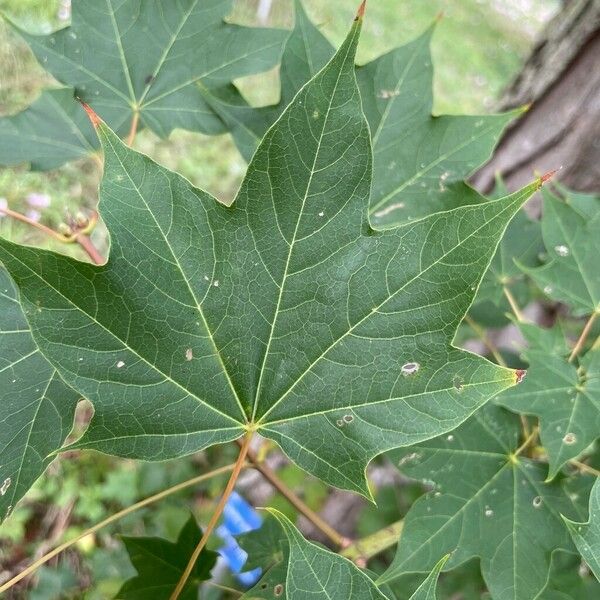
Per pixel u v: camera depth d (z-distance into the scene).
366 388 0.13
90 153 0.20
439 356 0.12
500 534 0.17
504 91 0.42
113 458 0.41
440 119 0.19
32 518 0.39
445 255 0.12
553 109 0.34
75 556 0.38
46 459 0.15
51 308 0.11
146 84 0.20
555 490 0.18
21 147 0.20
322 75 0.12
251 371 0.13
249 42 0.20
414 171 0.19
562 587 0.20
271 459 0.41
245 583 0.29
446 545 0.17
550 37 0.35
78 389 0.12
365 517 0.33
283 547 0.19
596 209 0.21
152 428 0.13
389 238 0.12
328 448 0.13
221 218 0.12
